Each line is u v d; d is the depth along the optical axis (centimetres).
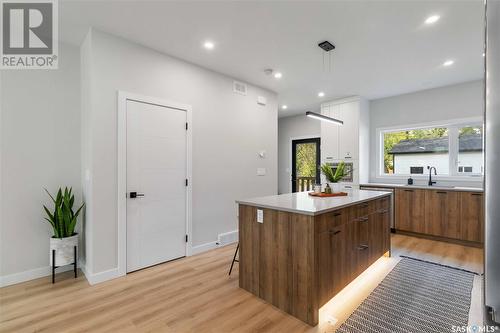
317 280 195
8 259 262
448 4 224
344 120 519
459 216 383
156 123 311
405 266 301
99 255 266
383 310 212
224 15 244
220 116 384
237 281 266
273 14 242
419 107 473
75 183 304
